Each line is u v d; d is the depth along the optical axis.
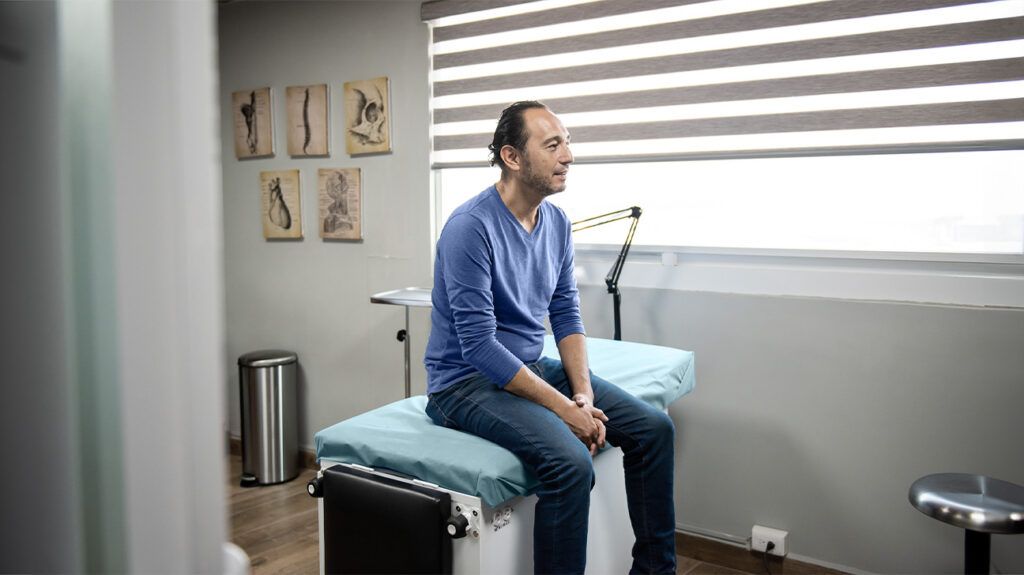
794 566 2.38
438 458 1.56
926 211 2.26
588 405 1.74
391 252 3.18
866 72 2.24
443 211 3.13
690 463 2.55
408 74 3.06
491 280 1.75
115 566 0.44
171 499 0.45
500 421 1.62
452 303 1.71
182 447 0.46
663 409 2.08
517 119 1.77
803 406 2.35
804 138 2.35
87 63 0.41
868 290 2.25
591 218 2.56
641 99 2.58
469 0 2.85
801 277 2.35
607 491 1.94
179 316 0.45
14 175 0.45
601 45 2.62
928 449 2.18
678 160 2.54
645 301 2.61
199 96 0.45
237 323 3.74
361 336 3.32
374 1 3.12
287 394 3.35
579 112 2.70
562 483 1.54
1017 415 2.06
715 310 2.47
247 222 3.65
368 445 1.66
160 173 0.43
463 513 1.51
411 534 1.52
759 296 2.39
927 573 2.20
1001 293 2.08
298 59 3.37
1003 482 1.74
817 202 2.41
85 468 0.44
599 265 2.71
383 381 3.27
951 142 2.14
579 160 2.74
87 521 0.44
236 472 3.50
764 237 2.50
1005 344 2.07
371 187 3.21
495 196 1.81
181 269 0.45
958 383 2.13
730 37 2.43
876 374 2.24
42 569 0.46
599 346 2.39
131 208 0.42
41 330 0.45
